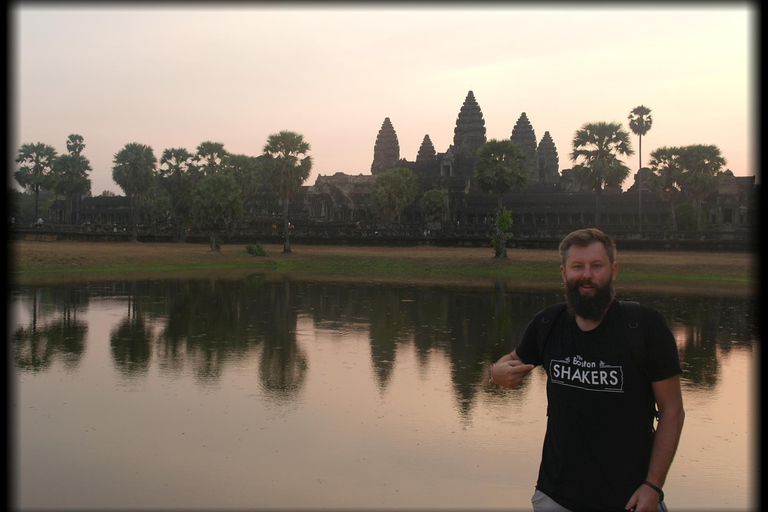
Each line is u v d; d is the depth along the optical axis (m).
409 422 14.48
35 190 102.00
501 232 68.50
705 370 20.11
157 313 31.77
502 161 68.88
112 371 19.08
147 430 13.70
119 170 91.31
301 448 12.73
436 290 46.34
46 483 10.90
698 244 71.62
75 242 86.19
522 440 13.31
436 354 22.34
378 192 106.62
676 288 47.84
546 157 162.50
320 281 53.59
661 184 81.06
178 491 10.66
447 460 12.18
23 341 23.70
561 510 5.79
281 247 87.38
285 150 78.50
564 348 5.82
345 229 96.81
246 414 14.95
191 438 13.23
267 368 19.84
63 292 40.41
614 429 5.59
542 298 41.16
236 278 55.31
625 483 5.57
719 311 34.53
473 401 16.30
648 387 5.64
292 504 10.23
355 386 17.75
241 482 11.03
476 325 29.14
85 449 12.52
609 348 5.61
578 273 5.63
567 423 5.77
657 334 5.56
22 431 13.53
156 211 120.44
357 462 12.01
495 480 11.23
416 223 116.62
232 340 24.61
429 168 139.62
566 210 113.62
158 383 17.77
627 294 43.66
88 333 25.59
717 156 79.06
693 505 10.27
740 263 59.44
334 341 24.77
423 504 10.27
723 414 15.30
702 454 12.60
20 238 85.31
